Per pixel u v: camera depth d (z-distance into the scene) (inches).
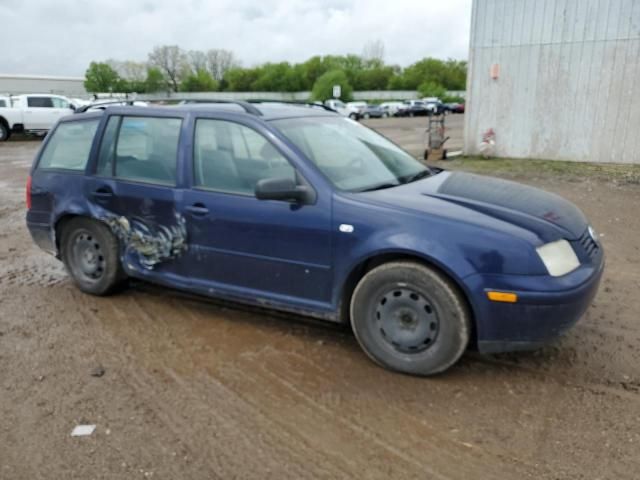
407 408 119.8
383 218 129.4
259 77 3489.2
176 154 159.5
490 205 133.6
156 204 161.9
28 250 248.1
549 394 123.6
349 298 140.9
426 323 127.8
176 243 160.7
